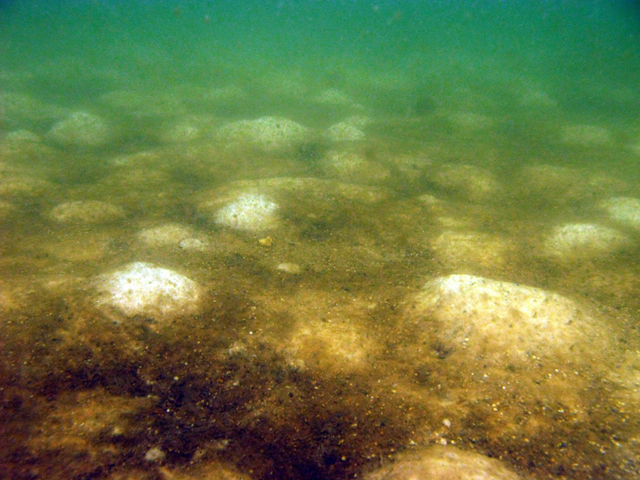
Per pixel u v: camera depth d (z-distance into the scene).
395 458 5.38
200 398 6.32
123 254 10.11
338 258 10.60
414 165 17.47
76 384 6.23
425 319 7.94
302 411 6.18
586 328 7.62
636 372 6.70
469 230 11.95
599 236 11.12
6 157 15.98
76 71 35.78
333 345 7.42
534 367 6.81
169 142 20.59
